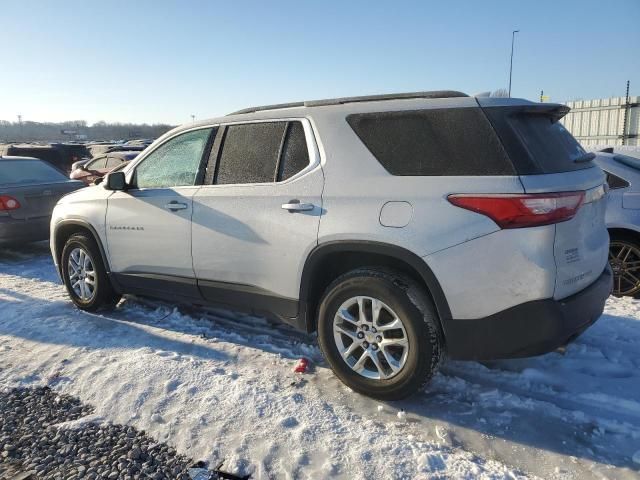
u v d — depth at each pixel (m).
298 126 3.76
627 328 4.45
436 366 3.22
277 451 2.89
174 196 4.30
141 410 3.34
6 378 3.86
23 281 6.57
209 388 3.54
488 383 3.59
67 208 5.19
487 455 2.86
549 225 2.89
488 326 3.04
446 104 3.23
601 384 3.53
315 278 3.62
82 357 4.12
